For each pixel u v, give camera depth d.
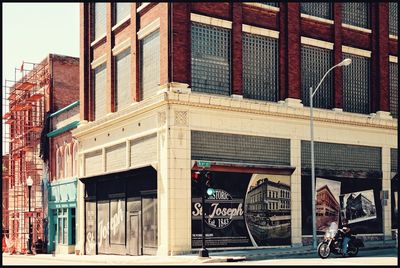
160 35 29.66
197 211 28.78
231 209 29.77
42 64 48.00
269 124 31.70
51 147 45.31
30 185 41.28
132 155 32.16
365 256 25.20
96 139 36.41
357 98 36.50
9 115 53.03
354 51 36.28
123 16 34.81
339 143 34.91
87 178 36.06
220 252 28.84
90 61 38.66
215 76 30.34
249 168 30.47
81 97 38.97
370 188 36.25
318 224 33.31
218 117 29.83
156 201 29.45
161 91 28.97
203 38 30.16
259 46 32.16
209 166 29.09
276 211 31.53
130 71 33.47
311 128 30.80
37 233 47.59
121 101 34.47
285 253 28.14
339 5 35.62
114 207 33.84
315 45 34.28
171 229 27.95
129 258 28.38
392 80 38.41
